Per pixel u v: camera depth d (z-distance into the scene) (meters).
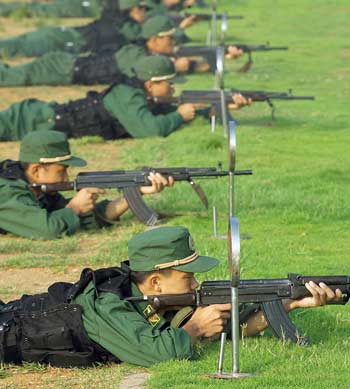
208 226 39.84
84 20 116.00
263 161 50.66
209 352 26.00
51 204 40.19
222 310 25.80
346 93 70.88
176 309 25.95
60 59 75.44
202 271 25.55
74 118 55.72
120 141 55.97
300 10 115.81
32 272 35.00
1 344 25.70
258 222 40.50
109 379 24.61
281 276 33.12
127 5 86.56
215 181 45.69
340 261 35.06
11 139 56.31
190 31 102.19
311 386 23.53
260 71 80.25
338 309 29.67
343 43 93.88
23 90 73.88
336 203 42.72
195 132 57.03
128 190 38.97
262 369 24.89
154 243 25.62
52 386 24.38
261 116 62.59
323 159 51.31
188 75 77.75
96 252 37.03
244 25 105.50
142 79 57.06
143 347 25.22
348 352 26.05
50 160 38.78
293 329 26.22
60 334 25.38
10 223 38.97
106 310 25.36
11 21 114.94
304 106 66.00
